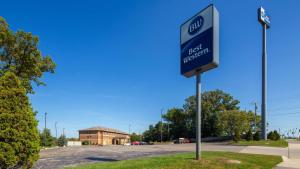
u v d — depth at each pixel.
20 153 8.81
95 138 125.38
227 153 20.42
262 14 60.72
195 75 15.27
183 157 15.62
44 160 18.94
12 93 8.96
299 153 27.67
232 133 64.88
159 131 109.38
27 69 33.12
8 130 8.59
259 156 20.50
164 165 13.06
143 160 14.80
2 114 8.60
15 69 32.22
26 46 32.69
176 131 100.75
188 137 95.62
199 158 14.59
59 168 13.29
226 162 14.79
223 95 91.62
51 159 19.72
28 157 9.02
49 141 83.25
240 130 62.81
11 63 32.72
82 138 128.50
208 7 14.39
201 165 13.39
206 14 14.48
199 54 14.64
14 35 32.19
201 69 14.73
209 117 89.69
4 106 8.73
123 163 13.93
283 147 36.28
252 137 61.25
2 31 31.19
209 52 13.98
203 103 90.94
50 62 34.91
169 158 15.26
